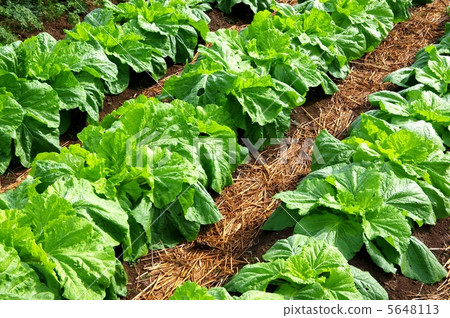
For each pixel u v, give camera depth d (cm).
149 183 228
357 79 319
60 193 212
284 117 278
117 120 255
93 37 289
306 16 313
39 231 204
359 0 341
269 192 259
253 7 348
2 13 321
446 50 322
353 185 232
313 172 245
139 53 297
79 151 231
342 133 289
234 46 290
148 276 226
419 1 378
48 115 259
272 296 203
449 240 239
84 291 196
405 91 289
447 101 288
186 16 319
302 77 287
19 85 259
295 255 211
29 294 190
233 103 271
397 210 226
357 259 225
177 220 236
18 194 214
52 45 281
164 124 242
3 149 251
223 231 243
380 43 345
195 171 234
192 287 200
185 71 287
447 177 247
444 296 221
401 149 247
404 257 226
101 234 208
